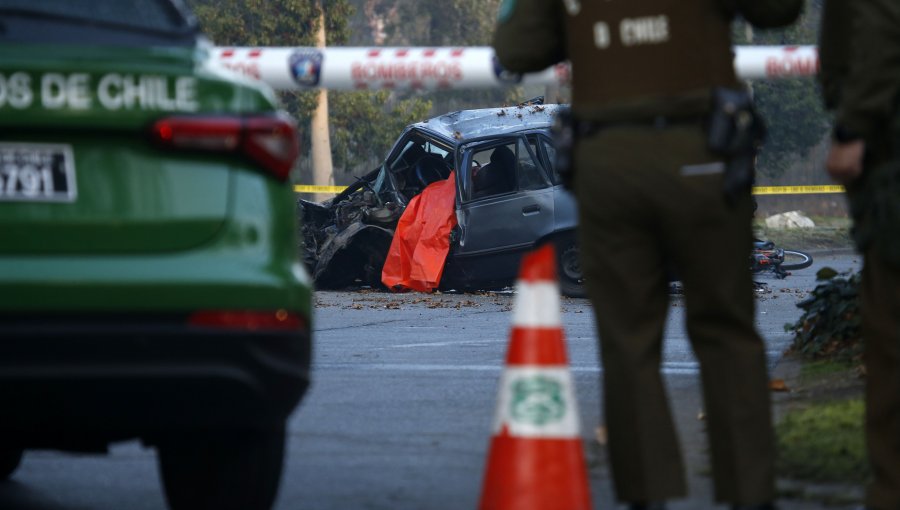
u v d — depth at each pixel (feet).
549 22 48.47
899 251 46.73
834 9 50.75
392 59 93.35
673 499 46.65
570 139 46.83
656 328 47.39
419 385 90.43
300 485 59.47
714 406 47.32
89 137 45.57
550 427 45.73
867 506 49.49
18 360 43.80
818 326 95.45
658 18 45.42
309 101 414.21
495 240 192.85
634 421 46.55
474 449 67.62
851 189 48.57
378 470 62.59
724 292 46.47
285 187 48.42
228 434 50.14
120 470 63.98
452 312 161.79
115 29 46.96
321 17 411.75
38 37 45.80
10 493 59.41
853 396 75.51
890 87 46.06
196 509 53.16
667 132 45.32
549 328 46.01
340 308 168.66
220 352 45.27
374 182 211.20
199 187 46.34
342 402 82.79
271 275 46.55
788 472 57.88
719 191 45.29
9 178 44.93
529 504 45.39
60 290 44.14
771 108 437.99
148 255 45.60
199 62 47.57
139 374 44.42
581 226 47.26
